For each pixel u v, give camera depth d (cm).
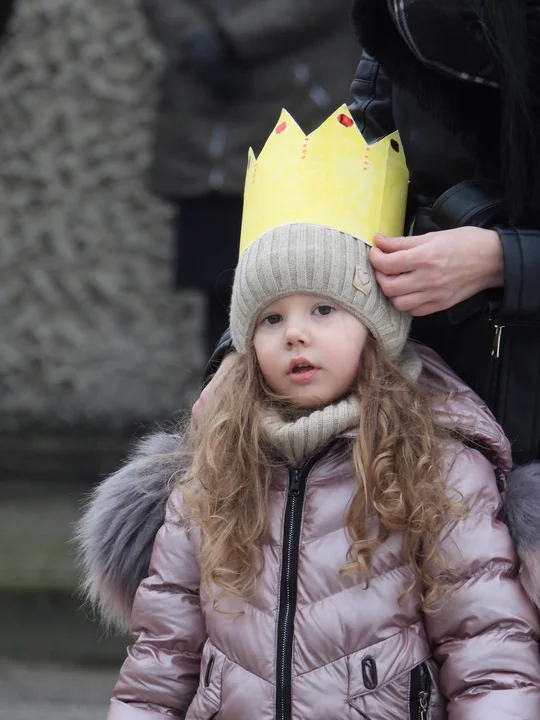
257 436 722
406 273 705
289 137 744
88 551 795
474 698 659
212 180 1391
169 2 1406
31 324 2002
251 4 1361
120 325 2006
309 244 707
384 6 727
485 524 687
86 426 1941
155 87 1958
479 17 683
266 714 676
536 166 699
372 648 674
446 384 737
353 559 684
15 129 1997
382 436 700
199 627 736
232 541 707
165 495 780
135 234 1997
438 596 677
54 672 1419
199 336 1989
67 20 1964
